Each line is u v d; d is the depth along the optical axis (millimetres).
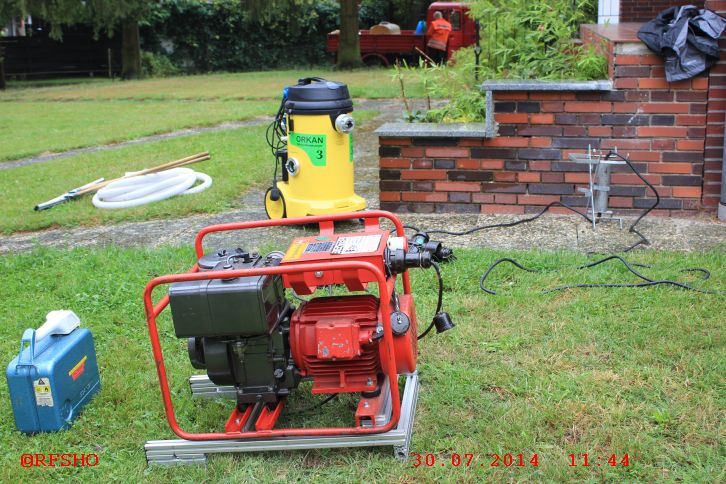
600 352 4309
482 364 4289
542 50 8414
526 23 8938
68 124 15508
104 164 10602
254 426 3762
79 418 4023
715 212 6746
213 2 31500
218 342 3564
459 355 4395
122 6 23422
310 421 3891
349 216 3846
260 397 3635
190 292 3361
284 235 6816
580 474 3289
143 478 3520
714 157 6641
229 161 10227
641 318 4645
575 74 7590
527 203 7027
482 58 9461
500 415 3750
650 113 6637
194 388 4188
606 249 5930
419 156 7109
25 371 3830
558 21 8234
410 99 16500
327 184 6918
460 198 7141
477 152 7004
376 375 3582
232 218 7535
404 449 3473
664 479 3215
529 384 4027
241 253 3719
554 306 4930
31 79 29500
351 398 4090
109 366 4586
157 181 8688
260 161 10242
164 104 18516
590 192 6559
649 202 6805
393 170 7191
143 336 4984
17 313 5434
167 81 25750
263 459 3590
